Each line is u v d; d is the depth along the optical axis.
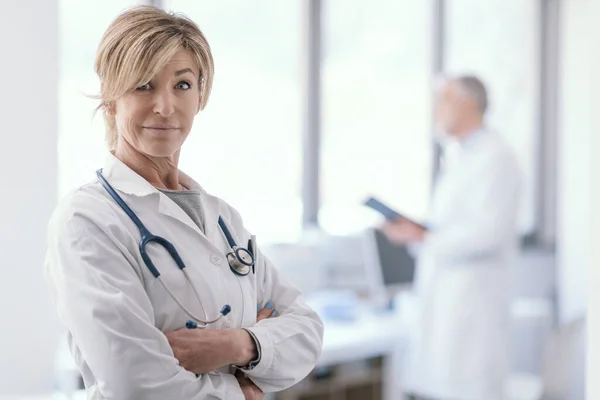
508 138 4.20
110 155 1.22
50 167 2.12
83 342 1.05
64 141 2.59
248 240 1.34
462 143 3.02
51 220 1.15
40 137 2.10
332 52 3.58
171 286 1.13
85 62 2.66
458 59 4.02
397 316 3.02
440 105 3.03
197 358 1.10
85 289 1.05
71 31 2.63
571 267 3.94
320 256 3.18
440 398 2.90
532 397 3.33
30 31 2.08
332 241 3.28
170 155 1.19
